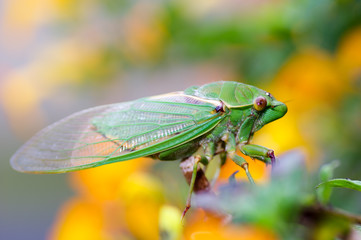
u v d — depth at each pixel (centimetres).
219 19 27
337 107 27
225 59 28
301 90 26
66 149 24
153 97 25
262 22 27
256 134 26
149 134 24
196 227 20
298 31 27
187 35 28
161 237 21
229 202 20
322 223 20
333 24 26
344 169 26
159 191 23
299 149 20
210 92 25
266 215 20
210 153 24
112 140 24
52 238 22
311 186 21
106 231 22
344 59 26
